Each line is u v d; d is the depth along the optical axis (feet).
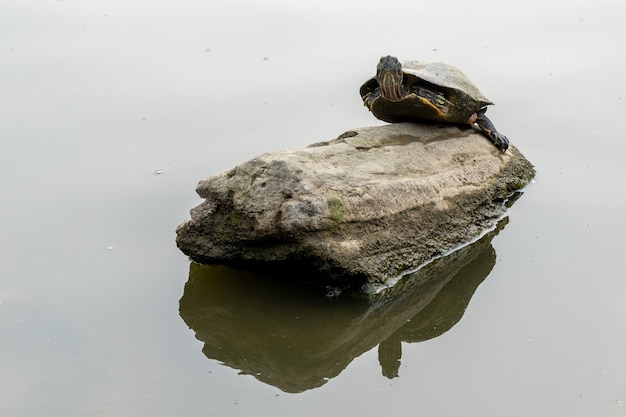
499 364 17.87
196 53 36.94
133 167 27.45
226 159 27.66
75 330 19.26
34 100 32.45
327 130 29.50
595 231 23.48
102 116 31.07
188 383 17.39
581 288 20.76
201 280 21.45
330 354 18.63
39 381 17.28
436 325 19.66
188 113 31.22
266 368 18.07
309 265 20.15
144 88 33.47
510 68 34.22
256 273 21.59
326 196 19.97
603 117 30.17
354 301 20.49
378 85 25.31
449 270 21.99
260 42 37.93
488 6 41.52
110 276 21.63
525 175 26.37
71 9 42.86
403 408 16.43
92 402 16.60
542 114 30.53
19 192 25.95
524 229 23.86
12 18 41.27
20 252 22.68
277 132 29.45
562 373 17.37
